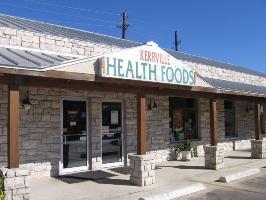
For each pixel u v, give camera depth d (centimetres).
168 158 1484
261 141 1585
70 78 833
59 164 1134
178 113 1573
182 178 1125
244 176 1177
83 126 1220
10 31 1067
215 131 1316
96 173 1164
